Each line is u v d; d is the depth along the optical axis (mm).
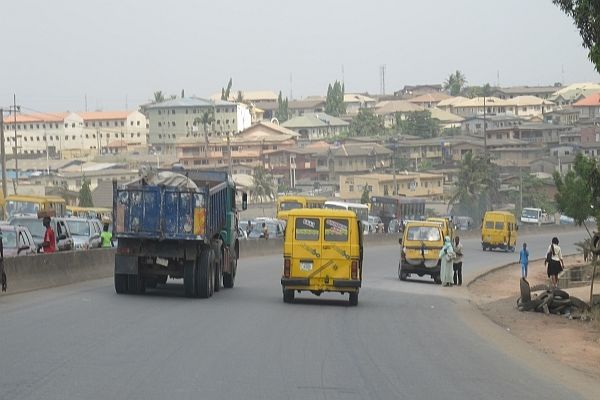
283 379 18031
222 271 42156
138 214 36438
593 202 39438
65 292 36750
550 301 37375
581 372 21672
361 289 48781
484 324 32531
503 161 198000
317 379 18188
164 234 36375
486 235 105750
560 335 29500
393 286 52781
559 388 18906
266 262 70562
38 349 20938
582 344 27266
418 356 22547
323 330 27234
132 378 17500
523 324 33156
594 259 38125
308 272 36781
